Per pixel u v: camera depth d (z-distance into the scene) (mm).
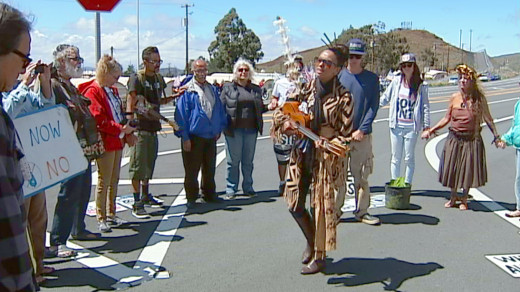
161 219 6699
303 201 4871
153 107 6836
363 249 5586
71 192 5242
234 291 4551
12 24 2125
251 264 5168
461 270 5031
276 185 8703
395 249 5590
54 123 4488
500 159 11359
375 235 6035
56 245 5281
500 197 7844
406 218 6715
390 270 5020
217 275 4895
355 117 6160
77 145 4652
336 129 4801
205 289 4586
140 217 6766
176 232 6172
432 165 10500
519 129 6566
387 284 4703
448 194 8000
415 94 7285
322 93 4758
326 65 4637
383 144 13680
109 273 4918
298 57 6430
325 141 4551
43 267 4793
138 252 5488
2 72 2162
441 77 82062
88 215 6828
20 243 1877
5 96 4285
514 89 45938
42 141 4383
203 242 5816
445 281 4773
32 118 4336
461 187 7016
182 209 7184
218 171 9914
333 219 4723
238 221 6613
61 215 5238
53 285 4629
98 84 5934
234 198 7777
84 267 5055
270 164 10672
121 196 7918
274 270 5016
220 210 7137
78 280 4746
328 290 4578
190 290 4562
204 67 7238
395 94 7371
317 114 4758
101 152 5684
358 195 6496
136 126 6422
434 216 6801
